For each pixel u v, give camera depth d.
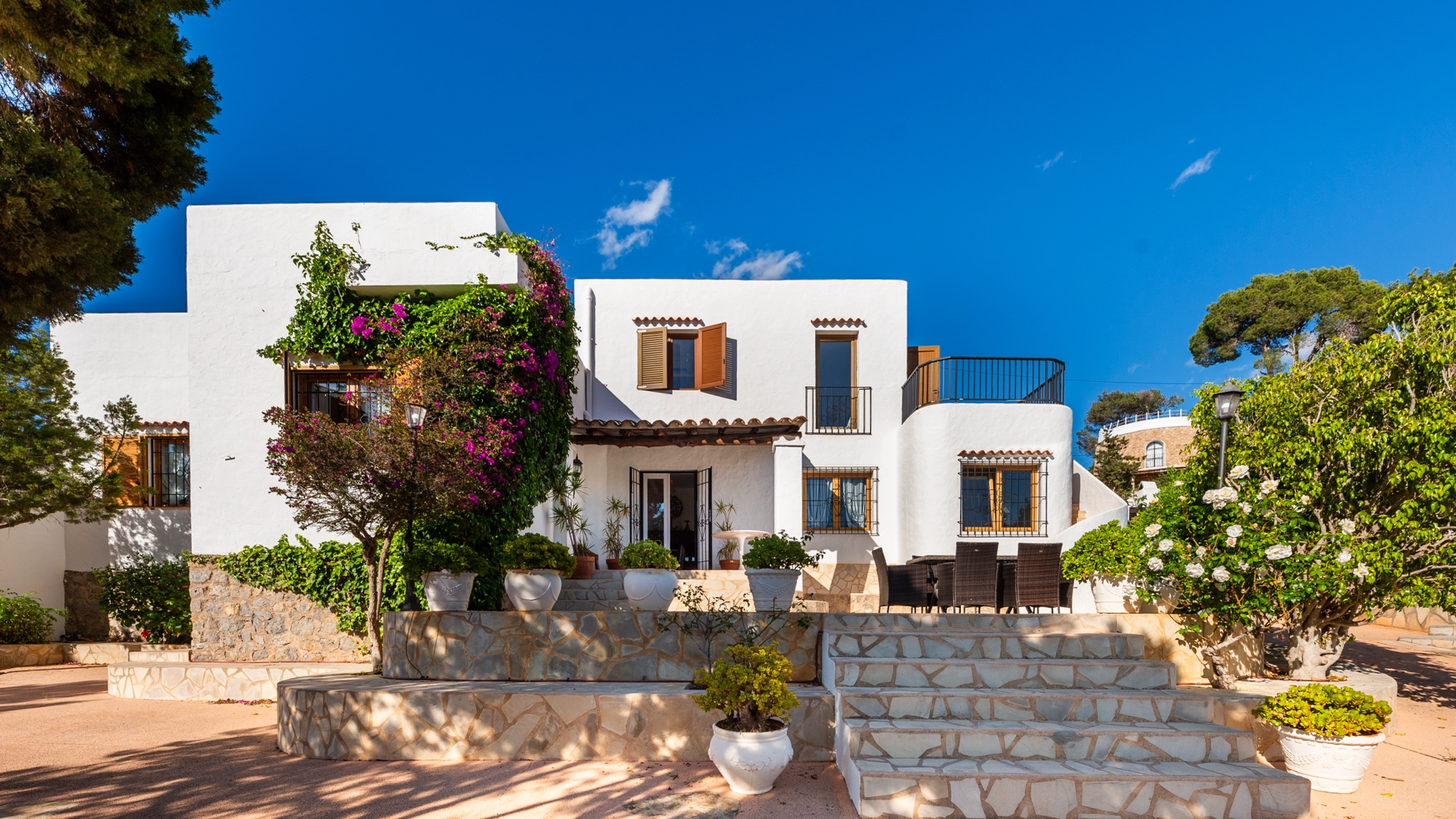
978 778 4.55
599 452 13.51
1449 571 6.64
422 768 5.46
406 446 6.79
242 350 9.04
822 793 4.94
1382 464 6.70
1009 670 5.78
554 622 6.50
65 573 13.57
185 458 13.48
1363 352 7.16
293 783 5.16
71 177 4.02
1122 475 29.88
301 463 6.66
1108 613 6.88
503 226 9.67
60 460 12.02
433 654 6.57
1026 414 12.61
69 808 4.70
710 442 12.54
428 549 7.12
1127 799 4.55
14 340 4.85
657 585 7.86
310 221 9.11
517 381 9.11
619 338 14.13
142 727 7.08
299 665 8.43
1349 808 4.72
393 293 9.20
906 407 13.53
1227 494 6.29
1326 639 7.02
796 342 14.27
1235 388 7.14
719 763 4.94
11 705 8.38
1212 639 6.68
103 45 4.15
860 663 5.76
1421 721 6.98
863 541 13.64
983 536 12.53
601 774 5.31
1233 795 4.53
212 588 8.94
